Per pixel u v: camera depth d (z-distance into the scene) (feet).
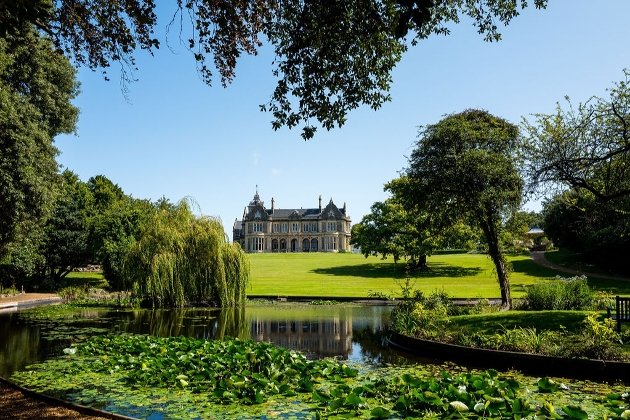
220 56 30.60
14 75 66.54
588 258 152.46
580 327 38.11
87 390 26.43
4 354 38.04
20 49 57.67
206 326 56.80
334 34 28.14
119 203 171.42
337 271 177.37
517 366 33.58
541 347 34.47
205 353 32.91
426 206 60.90
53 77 77.41
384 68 30.48
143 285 78.18
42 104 73.97
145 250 79.15
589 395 25.71
